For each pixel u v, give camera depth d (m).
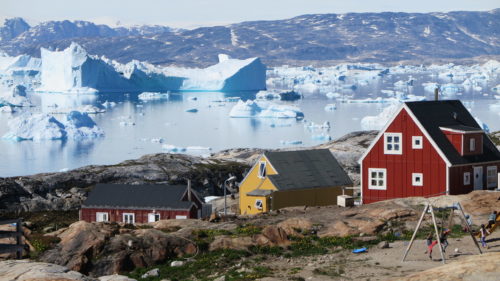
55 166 177.25
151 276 34.19
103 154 198.25
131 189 68.94
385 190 57.50
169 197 67.19
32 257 34.97
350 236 40.62
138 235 38.06
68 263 34.66
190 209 65.69
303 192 63.34
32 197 81.75
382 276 31.66
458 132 55.78
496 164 58.44
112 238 37.16
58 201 81.31
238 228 43.03
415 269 32.62
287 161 65.44
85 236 36.72
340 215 46.19
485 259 22.42
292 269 34.38
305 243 39.59
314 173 65.31
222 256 37.19
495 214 40.50
